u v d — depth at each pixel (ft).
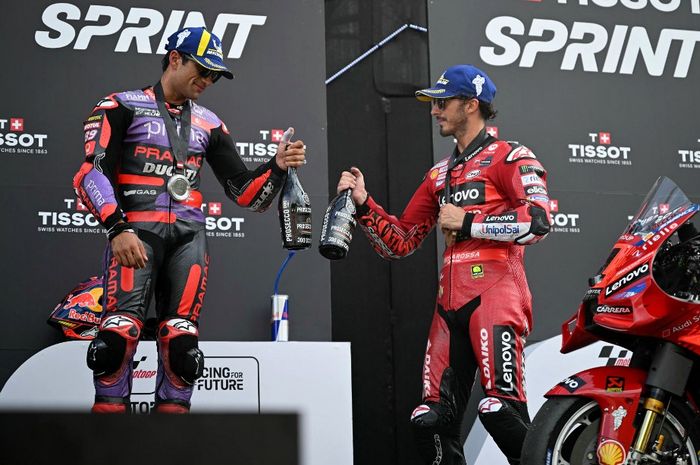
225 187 25.79
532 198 24.77
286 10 35.17
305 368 29.09
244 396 28.63
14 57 33.19
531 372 32.89
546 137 35.81
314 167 34.50
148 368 28.27
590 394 20.34
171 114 24.44
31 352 31.78
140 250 22.22
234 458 6.40
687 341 20.48
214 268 33.27
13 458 6.28
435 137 35.19
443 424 25.02
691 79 37.09
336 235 26.37
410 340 36.42
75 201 32.76
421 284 36.68
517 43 36.14
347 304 36.24
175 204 23.93
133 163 23.79
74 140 33.17
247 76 34.60
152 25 34.27
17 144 32.78
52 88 33.27
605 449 20.01
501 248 25.34
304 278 33.78
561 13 36.60
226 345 28.68
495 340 24.62
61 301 31.32
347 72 37.42
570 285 34.86
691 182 36.50
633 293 20.56
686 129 36.76
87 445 6.38
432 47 35.73
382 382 36.06
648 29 37.04
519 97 35.88
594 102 36.29
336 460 28.81
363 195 27.37
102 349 22.48
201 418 6.47
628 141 36.27
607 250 35.42
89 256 32.63
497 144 26.17
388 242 27.32
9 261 32.09
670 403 21.04
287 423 6.46
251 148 34.30
